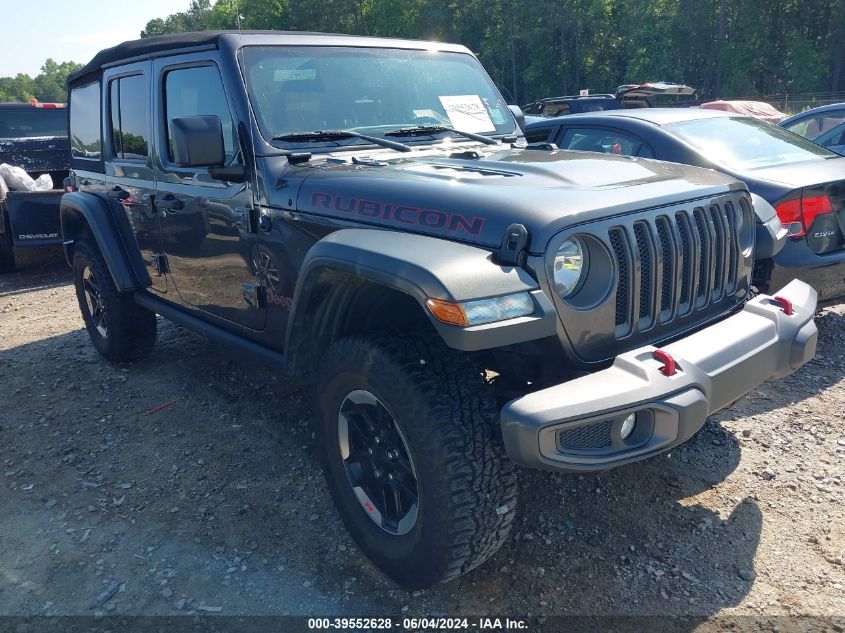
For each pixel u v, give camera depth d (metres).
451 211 2.46
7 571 2.88
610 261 2.40
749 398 4.12
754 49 48.47
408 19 62.75
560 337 2.33
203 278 3.74
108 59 4.34
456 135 3.72
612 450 2.23
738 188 2.98
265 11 65.31
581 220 2.33
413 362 2.40
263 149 3.16
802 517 3.00
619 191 2.54
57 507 3.31
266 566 2.84
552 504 3.16
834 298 4.68
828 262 4.39
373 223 2.65
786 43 48.84
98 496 3.38
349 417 2.72
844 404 3.99
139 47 4.00
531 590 2.64
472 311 2.11
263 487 3.40
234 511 3.21
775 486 3.23
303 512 3.19
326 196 2.87
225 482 3.46
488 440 2.33
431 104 3.79
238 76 3.26
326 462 2.86
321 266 2.57
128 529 3.12
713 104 18.53
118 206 4.44
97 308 5.01
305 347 2.88
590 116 5.97
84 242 4.77
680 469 3.40
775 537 2.88
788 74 49.59
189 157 2.96
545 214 2.29
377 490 2.71
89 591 2.74
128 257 4.48
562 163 2.95
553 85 59.72
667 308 2.65
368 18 64.31
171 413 4.24
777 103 33.94
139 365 5.02
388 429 2.59
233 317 3.60
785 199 4.33
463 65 4.11
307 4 63.34
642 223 2.51
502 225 2.31
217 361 5.02
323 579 2.75
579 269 2.38
